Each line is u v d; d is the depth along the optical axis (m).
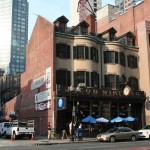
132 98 42.41
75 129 35.16
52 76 37.88
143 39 45.69
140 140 31.88
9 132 35.62
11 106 60.41
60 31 40.31
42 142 28.88
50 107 37.75
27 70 49.12
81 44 40.38
